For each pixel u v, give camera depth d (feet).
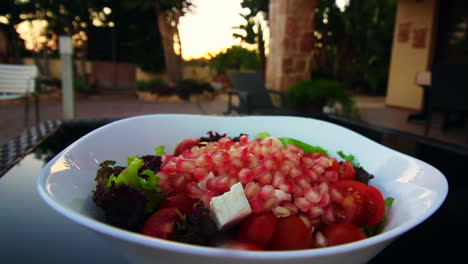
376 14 27.99
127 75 33.32
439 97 12.73
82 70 30.76
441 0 20.43
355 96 31.71
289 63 12.46
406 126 16.51
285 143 1.91
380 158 1.71
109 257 1.35
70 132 3.22
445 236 1.66
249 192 1.15
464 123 16.19
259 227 1.09
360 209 1.33
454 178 2.33
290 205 1.23
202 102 25.46
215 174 1.32
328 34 19.85
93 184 1.36
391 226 1.28
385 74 32.24
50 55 31.07
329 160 1.43
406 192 1.39
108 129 1.70
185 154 1.56
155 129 1.97
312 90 12.03
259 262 0.77
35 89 14.29
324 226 1.27
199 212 1.08
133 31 29.91
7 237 1.46
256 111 10.67
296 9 12.18
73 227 1.57
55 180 1.15
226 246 1.07
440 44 20.90
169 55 25.66
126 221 1.08
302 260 0.78
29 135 3.09
